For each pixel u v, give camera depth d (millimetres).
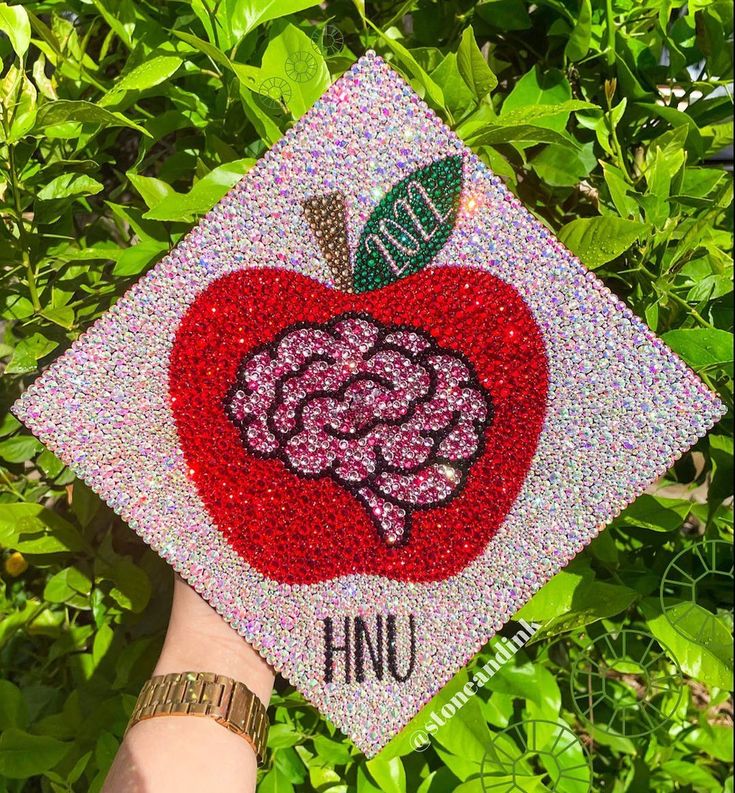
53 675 918
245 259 562
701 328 639
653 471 573
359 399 585
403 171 550
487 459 592
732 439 755
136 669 791
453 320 578
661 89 787
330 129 542
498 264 567
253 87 580
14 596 947
